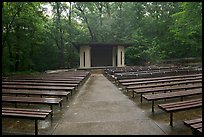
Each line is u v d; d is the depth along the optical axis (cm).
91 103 719
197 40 2556
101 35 3762
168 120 522
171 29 3006
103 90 994
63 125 496
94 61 2948
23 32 2169
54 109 654
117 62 2747
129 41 3216
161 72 1364
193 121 390
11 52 2183
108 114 580
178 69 1653
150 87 822
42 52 2984
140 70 1691
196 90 719
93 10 3766
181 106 496
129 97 813
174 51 3238
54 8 3488
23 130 468
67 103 730
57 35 3369
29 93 727
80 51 2639
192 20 2117
